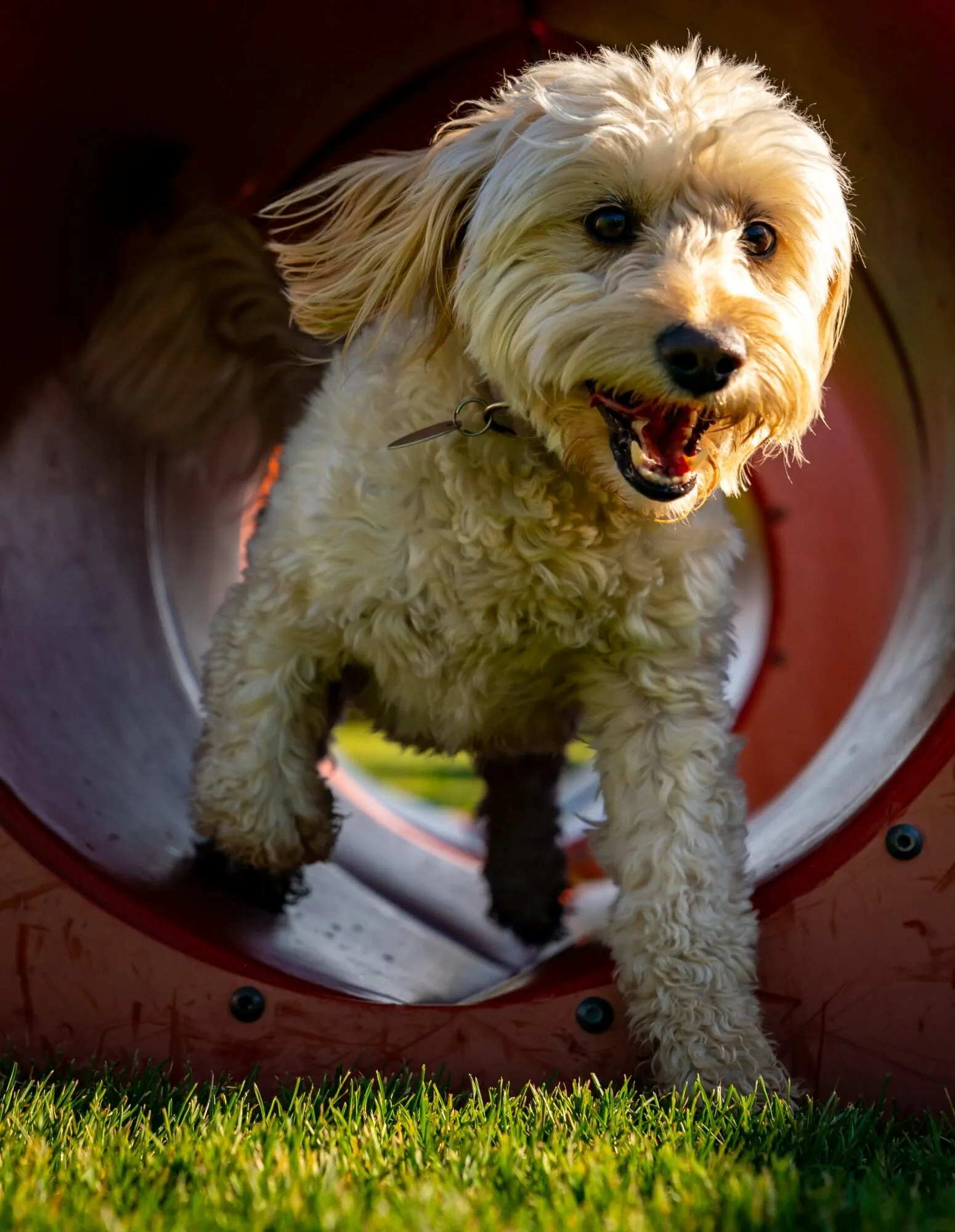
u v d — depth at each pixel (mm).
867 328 1119
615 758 812
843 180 861
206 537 1312
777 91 1041
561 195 742
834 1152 646
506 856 1101
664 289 710
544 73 792
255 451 1127
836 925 778
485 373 766
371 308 810
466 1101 723
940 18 803
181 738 1122
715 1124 667
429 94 1236
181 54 1041
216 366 1101
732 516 879
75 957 770
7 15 842
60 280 1015
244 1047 763
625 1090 710
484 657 814
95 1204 553
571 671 840
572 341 723
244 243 1061
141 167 1071
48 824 802
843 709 1362
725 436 766
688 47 927
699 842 775
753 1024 756
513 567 777
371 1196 568
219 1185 573
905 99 890
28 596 958
